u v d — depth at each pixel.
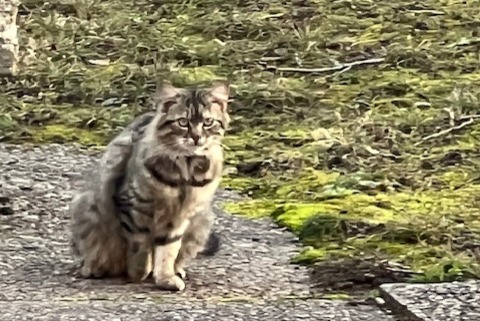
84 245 8.88
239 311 7.52
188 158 8.50
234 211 11.26
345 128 14.41
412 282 8.47
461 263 8.84
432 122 14.49
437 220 10.40
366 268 8.89
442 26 18.66
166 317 7.34
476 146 13.60
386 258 9.27
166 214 8.57
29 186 11.88
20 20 19.00
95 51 17.95
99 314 7.42
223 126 8.66
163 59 17.56
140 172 8.52
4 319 7.27
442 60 17.23
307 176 12.59
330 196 11.69
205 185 8.62
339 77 16.67
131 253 8.76
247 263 9.31
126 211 8.66
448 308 7.34
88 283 8.71
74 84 16.31
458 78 16.52
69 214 10.41
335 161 13.12
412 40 18.02
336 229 10.20
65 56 17.62
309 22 18.97
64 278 8.84
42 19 19.08
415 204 11.28
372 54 17.61
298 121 14.95
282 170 12.89
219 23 19.05
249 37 18.62
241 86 15.91
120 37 18.47
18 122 14.86
